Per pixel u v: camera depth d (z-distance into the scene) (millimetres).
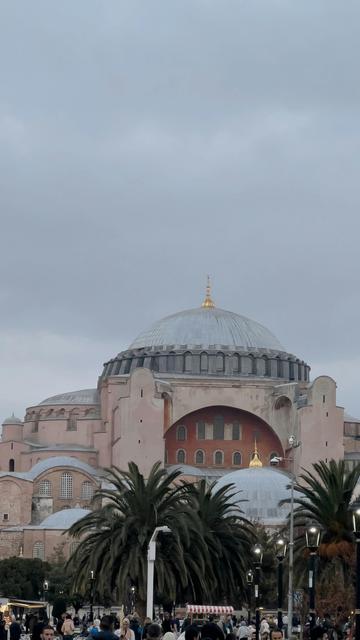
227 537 101812
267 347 195125
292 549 89125
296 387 181000
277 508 155250
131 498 93000
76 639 68750
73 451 186500
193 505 101062
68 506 177875
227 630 69875
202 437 184625
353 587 87938
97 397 197375
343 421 181500
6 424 193875
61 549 163000
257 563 80938
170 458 183750
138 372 175000
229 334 194250
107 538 91750
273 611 124188
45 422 193750
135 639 54719
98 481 178625
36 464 183500
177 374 187625
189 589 94125
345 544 90438
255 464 170000
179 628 78875
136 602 91375
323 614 86688
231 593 100125
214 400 182625
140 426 173750
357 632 49438
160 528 82250
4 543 170000
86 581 92750
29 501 176125
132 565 90000
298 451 171250
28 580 150375
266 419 182750
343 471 94125
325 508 92062
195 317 197625
